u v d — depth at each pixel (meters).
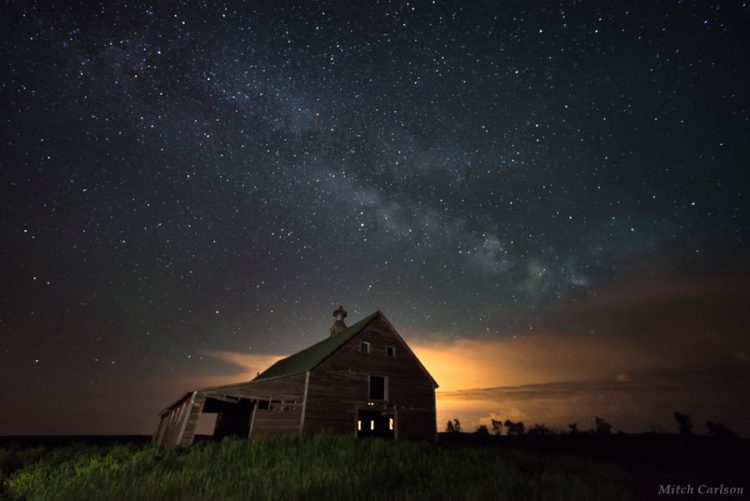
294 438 15.82
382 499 8.16
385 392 20.73
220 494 8.41
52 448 17.92
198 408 15.99
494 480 9.48
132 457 13.14
